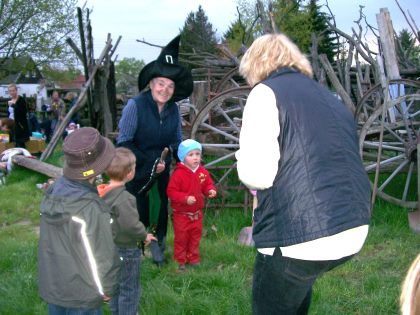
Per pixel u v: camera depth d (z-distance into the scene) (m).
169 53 4.34
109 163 2.69
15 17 28.92
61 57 30.77
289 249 2.37
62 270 2.53
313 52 8.57
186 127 7.31
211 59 11.19
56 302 2.56
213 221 6.08
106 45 10.16
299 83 2.54
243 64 2.76
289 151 2.38
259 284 2.58
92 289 2.51
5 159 9.50
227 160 7.35
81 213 2.50
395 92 6.81
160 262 4.68
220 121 8.23
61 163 9.53
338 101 2.63
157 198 4.64
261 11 9.56
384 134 6.76
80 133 2.71
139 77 4.45
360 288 4.20
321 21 22.69
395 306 3.84
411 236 5.54
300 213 2.32
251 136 2.43
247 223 6.00
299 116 2.41
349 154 2.45
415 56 10.73
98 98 10.13
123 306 3.39
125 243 3.33
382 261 4.85
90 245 2.49
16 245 5.21
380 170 6.44
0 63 30.61
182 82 4.39
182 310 3.75
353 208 2.35
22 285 4.16
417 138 6.04
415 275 1.12
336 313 3.69
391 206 6.43
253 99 2.49
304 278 2.44
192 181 4.59
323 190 2.33
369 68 8.97
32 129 15.42
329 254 2.34
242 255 4.95
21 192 7.89
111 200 3.23
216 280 4.25
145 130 4.35
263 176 2.38
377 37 8.95
